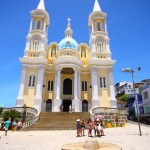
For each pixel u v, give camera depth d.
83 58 46.78
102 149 8.95
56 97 37.06
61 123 26.27
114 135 17.69
